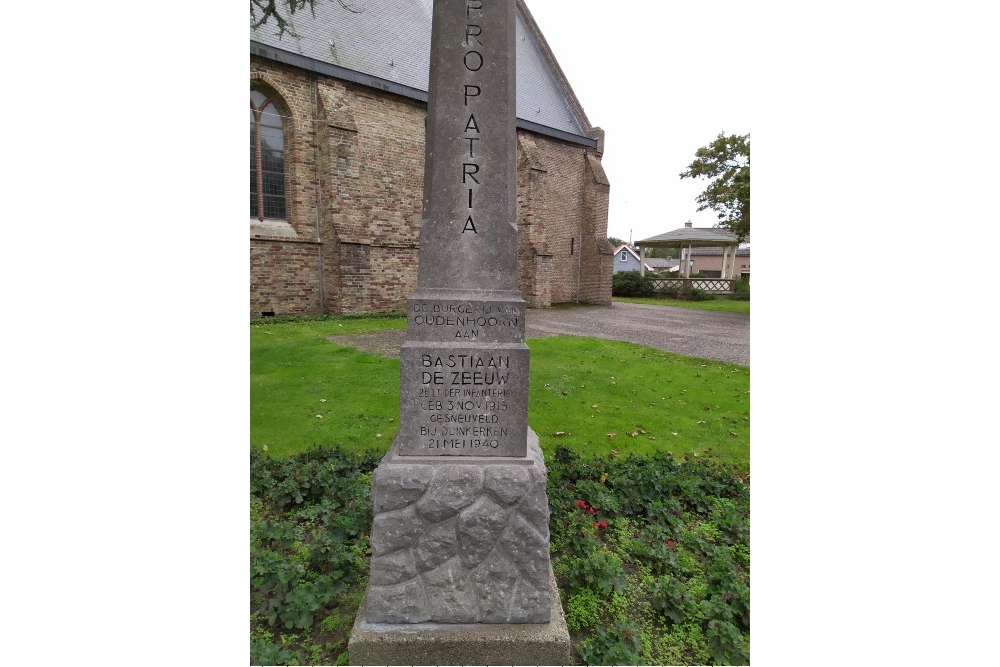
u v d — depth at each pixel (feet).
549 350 34.06
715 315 63.26
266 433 17.66
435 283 8.33
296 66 46.19
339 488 13.53
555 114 73.20
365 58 52.44
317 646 8.68
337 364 27.84
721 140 62.64
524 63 73.61
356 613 9.32
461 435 8.36
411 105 54.03
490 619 8.35
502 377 8.27
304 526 12.25
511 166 8.34
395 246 53.16
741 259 169.68
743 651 8.59
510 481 8.17
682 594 9.79
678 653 8.81
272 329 40.27
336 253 48.78
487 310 8.27
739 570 10.98
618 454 16.56
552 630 8.29
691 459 16.52
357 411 19.98
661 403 22.31
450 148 8.20
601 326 48.88
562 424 19.25
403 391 8.21
